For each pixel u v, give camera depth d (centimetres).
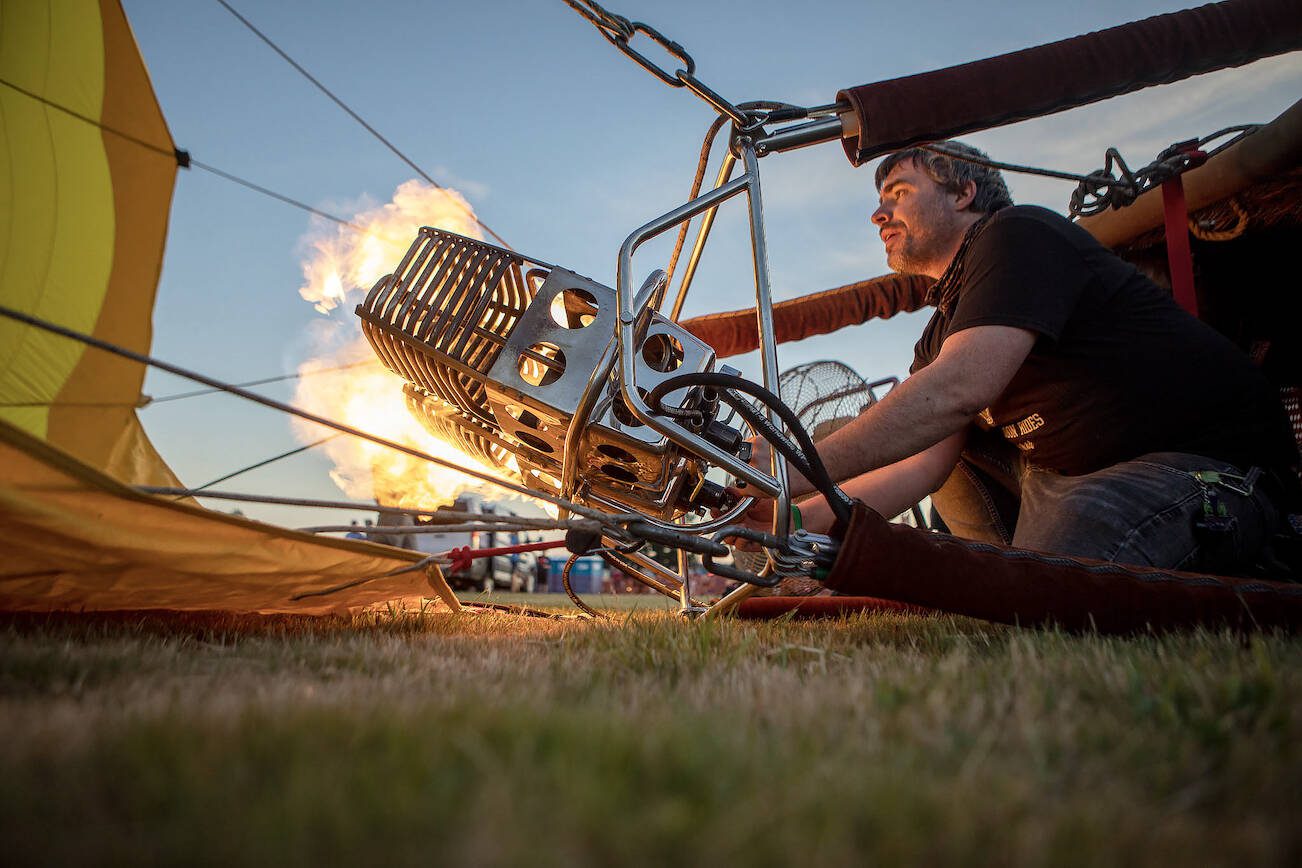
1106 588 180
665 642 159
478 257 193
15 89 200
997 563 179
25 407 206
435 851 52
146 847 52
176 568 163
